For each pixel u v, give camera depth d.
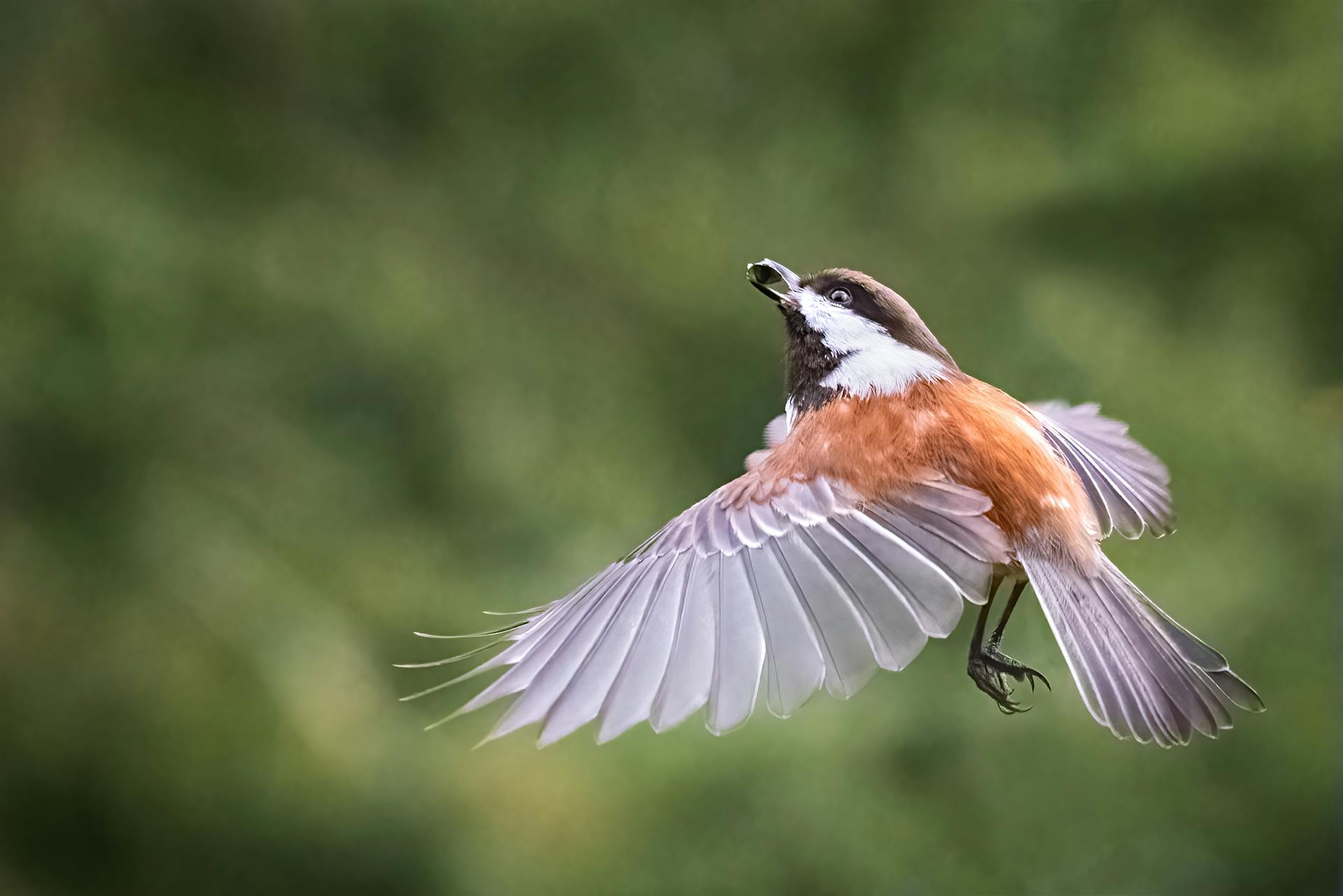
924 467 5.43
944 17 14.62
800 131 14.52
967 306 13.90
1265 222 14.15
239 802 11.34
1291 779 13.12
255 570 11.95
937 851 11.98
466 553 12.64
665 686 4.86
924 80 14.61
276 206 13.38
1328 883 13.04
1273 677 13.08
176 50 13.51
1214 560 13.03
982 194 14.41
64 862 11.37
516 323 13.67
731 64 14.63
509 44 14.26
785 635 4.94
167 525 11.95
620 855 11.51
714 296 14.05
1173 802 12.79
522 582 12.50
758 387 13.85
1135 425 13.20
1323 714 13.04
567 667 4.90
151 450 12.15
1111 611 5.32
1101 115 14.45
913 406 5.69
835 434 5.54
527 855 11.44
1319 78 14.12
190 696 11.51
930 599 5.04
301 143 13.72
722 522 5.29
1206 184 14.18
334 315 13.01
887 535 5.20
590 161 14.24
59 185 12.56
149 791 11.37
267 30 13.75
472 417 13.12
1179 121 14.24
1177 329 13.95
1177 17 14.54
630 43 14.43
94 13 13.27
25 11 13.04
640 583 5.14
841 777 12.13
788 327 6.33
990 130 14.61
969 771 12.44
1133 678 5.15
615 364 13.79
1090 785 12.51
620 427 13.51
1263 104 14.17
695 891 11.47
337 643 11.87
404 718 11.82
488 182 14.13
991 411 5.75
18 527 11.77
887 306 6.20
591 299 13.98
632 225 14.12
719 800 11.91
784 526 5.25
